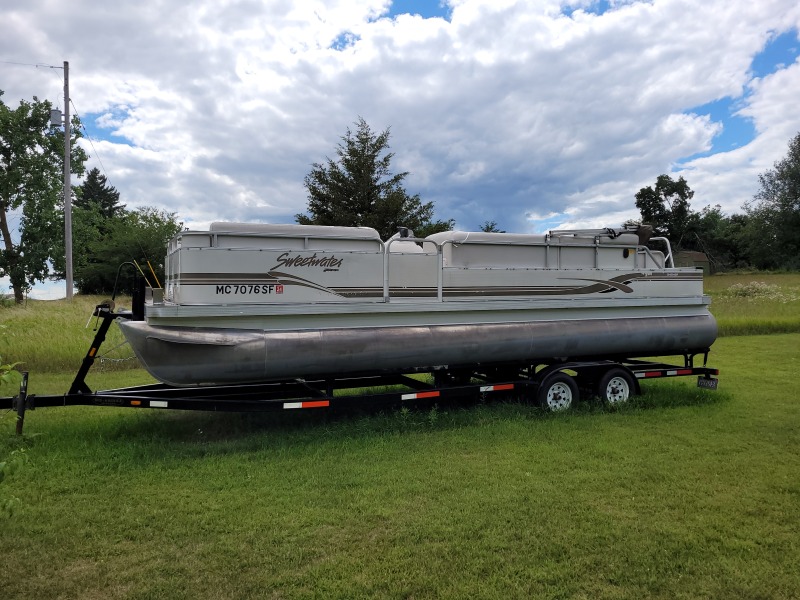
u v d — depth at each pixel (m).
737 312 20.33
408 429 6.37
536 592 3.14
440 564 3.41
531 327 7.19
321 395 6.54
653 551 3.57
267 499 4.38
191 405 5.85
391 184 27.73
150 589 3.15
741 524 3.98
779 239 50.06
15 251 30.50
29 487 4.62
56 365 10.98
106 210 64.94
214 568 3.37
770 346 14.37
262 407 5.97
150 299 6.00
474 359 6.87
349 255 6.42
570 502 4.32
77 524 3.95
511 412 7.02
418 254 6.80
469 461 5.27
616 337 7.64
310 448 5.67
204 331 5.71
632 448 5.69
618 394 7.72
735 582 3.25
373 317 6.48
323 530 3.86
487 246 7.31
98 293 39.41
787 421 6.80
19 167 29.88
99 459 5.32
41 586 3.19
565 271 7.58
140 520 4.00
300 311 6.08
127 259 38.25
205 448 5.67
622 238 8.20
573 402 7.42
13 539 3.73
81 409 7.52
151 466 5.13
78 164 31.22
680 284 8.36
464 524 3.92
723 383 9.38
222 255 5.87
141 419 6.84
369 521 3.99
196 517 4.05
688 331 8.13
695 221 54.12
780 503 4.33
